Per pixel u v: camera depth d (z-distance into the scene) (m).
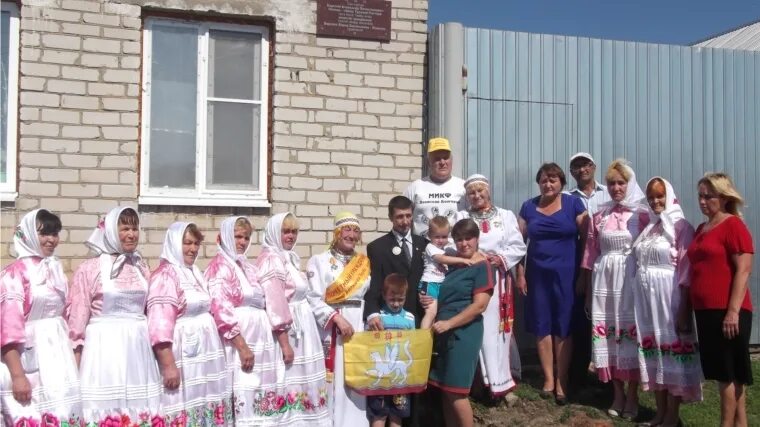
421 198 6.19
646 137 7.37
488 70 7.01
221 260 4.98
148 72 6.55
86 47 6.30
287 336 5.09
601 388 6.46
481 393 6.10
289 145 6.68
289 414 5.04
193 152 6.66
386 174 6.88
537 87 7.12
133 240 4.53
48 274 4.32
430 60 6.95
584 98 7.23
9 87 6.21
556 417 5.85
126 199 6.35
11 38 6.21
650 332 5.66
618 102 7.32
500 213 6.04
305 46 6.73
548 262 6.14
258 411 4.91
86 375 4.36
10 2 6.21
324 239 6.73
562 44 7.20
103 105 6.33
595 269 5.96
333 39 6.79
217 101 6.71
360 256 5.46
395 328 5.33
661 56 7.44
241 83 6.77
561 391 6.06
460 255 5.41
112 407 4.35
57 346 4.28
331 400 5.31
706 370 5.35
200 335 4.72
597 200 6.47
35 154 6.18
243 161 6.77
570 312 6.11
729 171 7.59
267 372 4.98
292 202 6.67
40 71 6.20
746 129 7.64
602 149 7.26
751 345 7.64
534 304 6.20
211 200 6.52
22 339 4.11
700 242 5.40
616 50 7.33
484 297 5.24
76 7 6.28
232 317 4.85
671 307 5.57
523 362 6.99
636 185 5.98
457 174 6.78
